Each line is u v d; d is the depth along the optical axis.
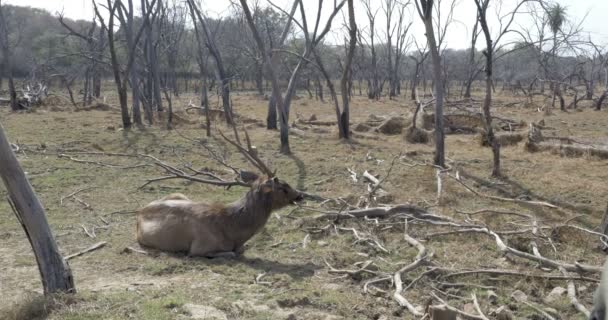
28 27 60.25
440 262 7.76
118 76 21.66
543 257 7.66
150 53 26.70
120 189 12.10
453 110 24.34
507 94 50.56
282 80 53.47
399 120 21.83
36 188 11.98
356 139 19.64
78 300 5.96
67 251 8.13
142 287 6.56
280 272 7.30
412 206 9.88
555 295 6.66
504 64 64.56
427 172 13.68
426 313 5.93
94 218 9.91
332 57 53.53
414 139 19.70
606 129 23.55
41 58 50.69
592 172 14.26
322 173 14.03
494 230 8.98
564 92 45.78
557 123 25.61
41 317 5.64
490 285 7.06
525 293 6.80
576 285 7.00
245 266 7.50
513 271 7.19
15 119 24.88
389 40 48.16
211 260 7.75
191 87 50.88
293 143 18.53
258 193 8.00
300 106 35.88
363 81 74.06
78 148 17.22
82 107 31.14
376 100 42.88
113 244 8.43
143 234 8.23
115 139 19.03
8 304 6.20
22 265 7.56
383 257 8.02
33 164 14.48
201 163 15.15
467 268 7.50
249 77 59.88
